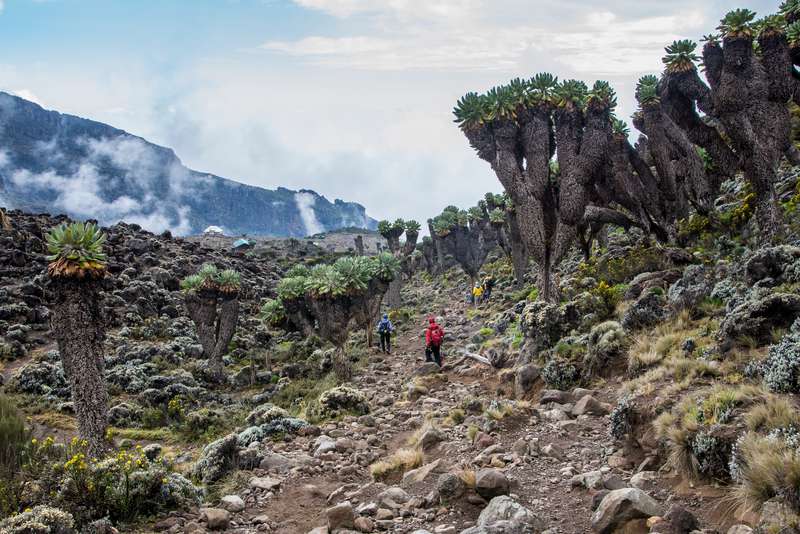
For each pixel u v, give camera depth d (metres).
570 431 8.87
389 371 19.59
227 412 16.95
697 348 9.13
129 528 6.91
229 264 45.06
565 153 16.69
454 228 37.44
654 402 7.56
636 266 18.00
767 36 16.02
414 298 44.78
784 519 4.45
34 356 22.58
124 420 16.55
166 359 22.80
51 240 11.52
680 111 18.89
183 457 12.21
